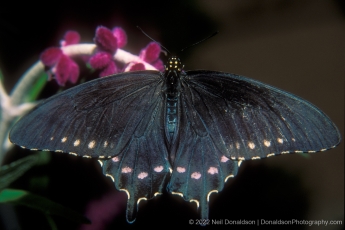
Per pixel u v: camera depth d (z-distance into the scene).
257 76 0.47
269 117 0.34
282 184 0.46
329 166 0.47
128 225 0.42
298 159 0.47
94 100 0.34
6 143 0.37
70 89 0.34
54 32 0.43
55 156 0.41
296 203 0.46
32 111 0.33
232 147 0.35
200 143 0.35
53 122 0.33
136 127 0.35
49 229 0.39
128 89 0.35
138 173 0.35
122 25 0.45
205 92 0.35
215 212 0.45
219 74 0.35
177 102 0.35
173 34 0.45
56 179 0.41
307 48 0.48
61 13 0.43
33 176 0.38
